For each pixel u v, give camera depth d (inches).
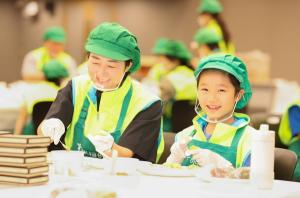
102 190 52.1
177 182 63.1
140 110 83.4
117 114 84.2
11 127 182.2
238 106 79.9
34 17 448.5
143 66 300.2
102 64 82.1
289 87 231.6
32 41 450.6
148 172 68.5
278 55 341.4
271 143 61.2
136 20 404.5
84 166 70.3
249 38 351.3
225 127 75.3
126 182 60.3
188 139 75.4
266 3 345.1
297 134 114.0
